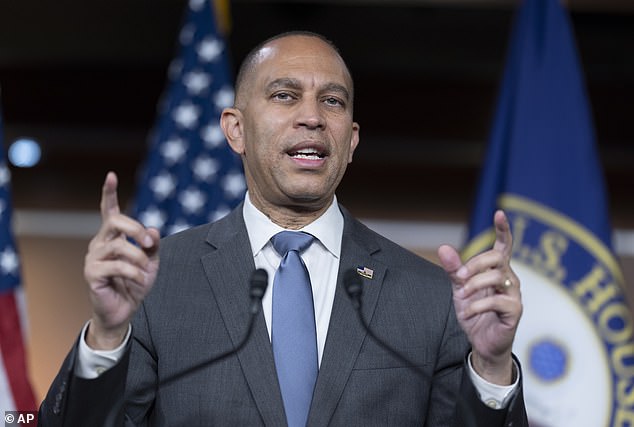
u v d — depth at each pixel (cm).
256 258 298
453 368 285
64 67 872
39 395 909
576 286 467
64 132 896
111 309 245
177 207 524
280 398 270
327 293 292
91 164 930
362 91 870
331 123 297
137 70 871
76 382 248
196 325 283
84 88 874
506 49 817
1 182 518
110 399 250
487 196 490
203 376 275
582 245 472
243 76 316
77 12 812
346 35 816
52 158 928
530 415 458
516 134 489
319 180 293
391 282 296
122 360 251
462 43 820
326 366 275
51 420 253
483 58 821
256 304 256
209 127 531
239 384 272
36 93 876
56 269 934
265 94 301
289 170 293
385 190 930
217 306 286
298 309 283
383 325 285
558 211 478
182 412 271
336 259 298
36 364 917
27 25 814
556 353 461
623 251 900
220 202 524
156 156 530
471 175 925
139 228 239
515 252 474
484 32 816
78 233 938
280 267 289
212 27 541
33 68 873
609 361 459
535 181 482
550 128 488
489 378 257
